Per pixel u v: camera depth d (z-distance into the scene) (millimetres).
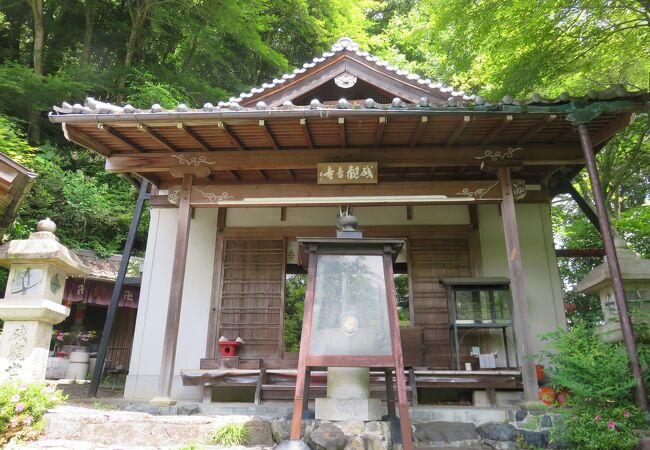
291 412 5016
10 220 4992
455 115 5070
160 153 6062
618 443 3625
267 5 15766
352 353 3598
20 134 10891
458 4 7691
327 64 7059
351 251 3984
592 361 4020
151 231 7574
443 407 4973
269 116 5090
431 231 7348
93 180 12852
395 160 5914
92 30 14695
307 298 3766
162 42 16312
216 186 6035
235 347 6828
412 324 6945
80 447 3711
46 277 4484
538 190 7242
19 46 14523
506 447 4324
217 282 7297
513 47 7859
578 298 13211
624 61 8297
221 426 4000
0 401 3789
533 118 5168
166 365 5246
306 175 7207
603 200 4738
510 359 6656
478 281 6430
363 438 3512
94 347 11422
